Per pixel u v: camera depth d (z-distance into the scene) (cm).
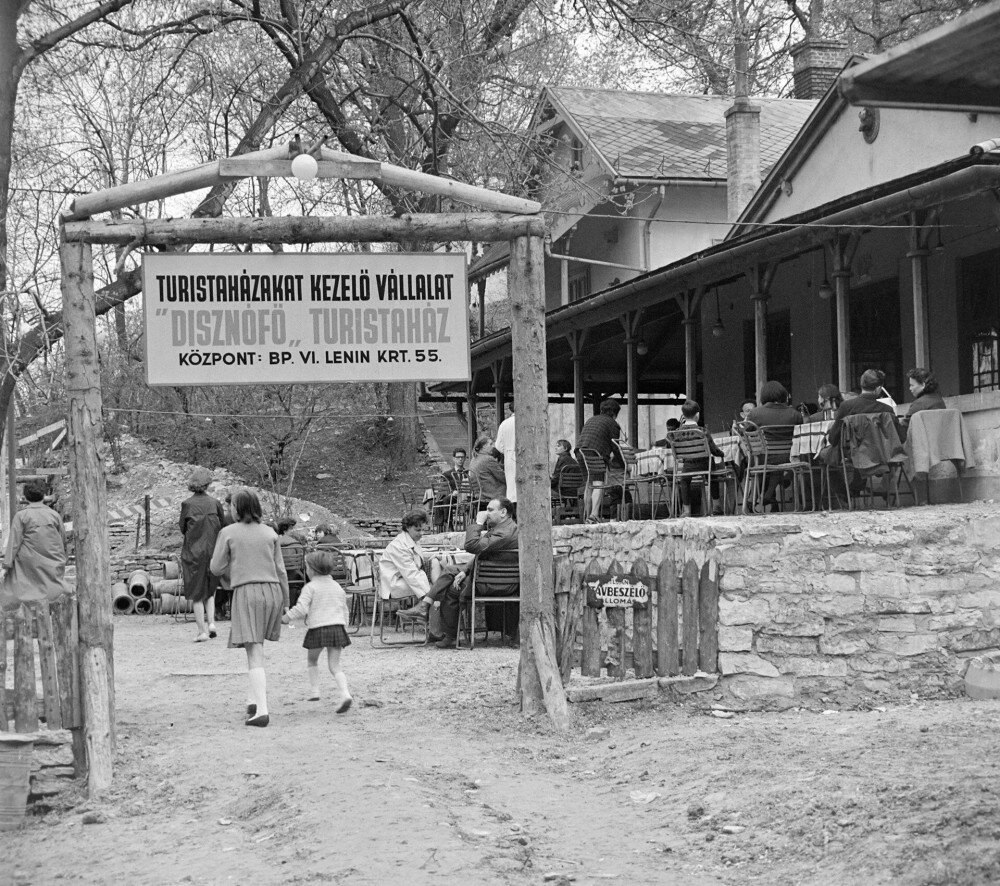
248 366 966
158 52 1927
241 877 623
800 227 1526
